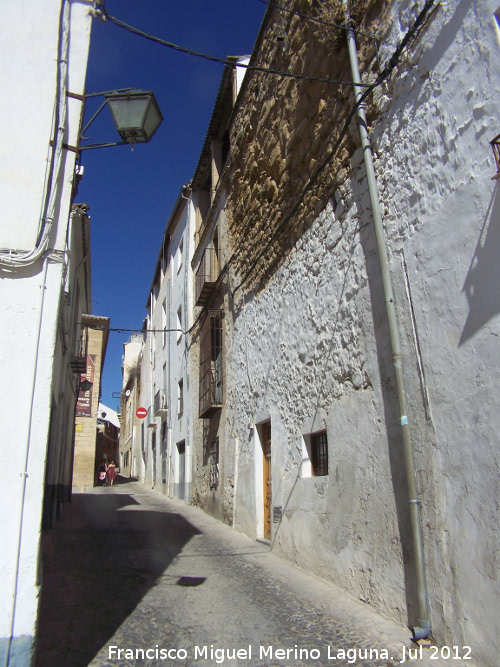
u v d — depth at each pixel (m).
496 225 3.48
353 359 5.45
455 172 3.93
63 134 4.03
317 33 6.47
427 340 4.15
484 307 3.55
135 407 34.75
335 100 6.12
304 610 4.86
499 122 3.51
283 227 7.79
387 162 4.91
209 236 13.81
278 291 8.08
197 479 14.09
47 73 4.10
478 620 3.41
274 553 7.55
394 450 4.58
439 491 3.90
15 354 3.58
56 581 5.85
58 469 10.64
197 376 14.59
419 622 3.92
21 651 3.14
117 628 4.41
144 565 6.84
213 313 12.31
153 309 25.69
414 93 4.51
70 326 11.01
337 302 5.92
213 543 8.52
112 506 14.66
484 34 3.70
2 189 3.81
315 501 6.22
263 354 8.72
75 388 15.62
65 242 3.90
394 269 4.67
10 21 4.13
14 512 3.33
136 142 4.90
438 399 3.97
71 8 4.25
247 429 9.53
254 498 8.90
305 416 6.75
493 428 3.40
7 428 3.45
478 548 3.46
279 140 7.99
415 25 4.41
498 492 3.32
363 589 4.93
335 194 6.14
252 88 9.50
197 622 4.57
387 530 4.60
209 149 14.20
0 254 3.67
